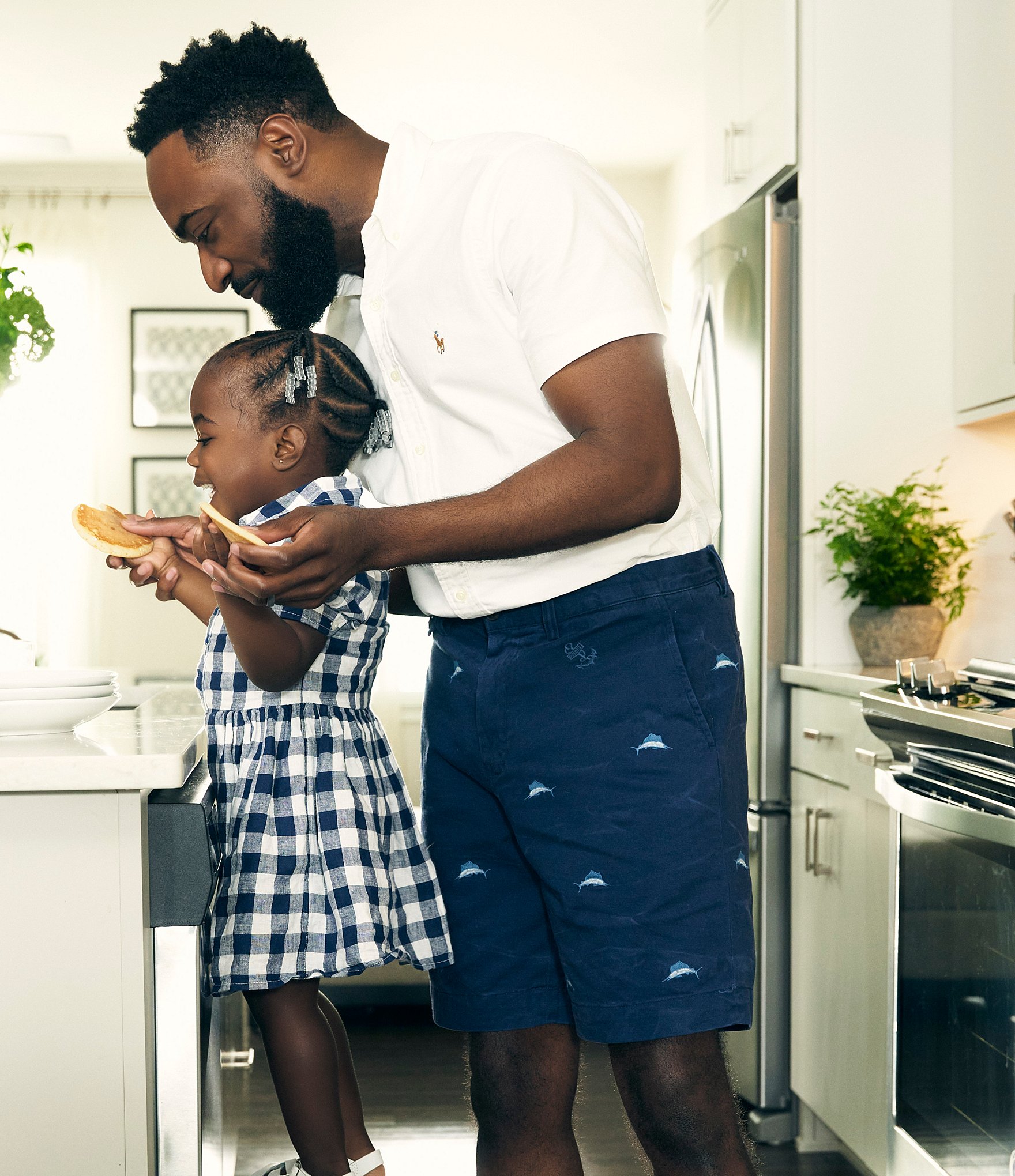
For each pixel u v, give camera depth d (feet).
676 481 2.98
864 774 6.58
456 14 10.88
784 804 7.92
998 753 4.68
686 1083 3.32
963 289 7.60
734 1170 3.32
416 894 3.85
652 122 13.66
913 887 5.63
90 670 3.42
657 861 3.32
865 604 7.59
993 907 4.74
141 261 15.31
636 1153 7.30
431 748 3.96
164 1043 3.10
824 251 7.77
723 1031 3.47
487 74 12.28
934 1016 5.35
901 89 7.79
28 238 15.20
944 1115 5.22
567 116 13.46
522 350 3.27
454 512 2.86
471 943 3.93
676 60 11.92
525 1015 3.89
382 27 11.16
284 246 3.54
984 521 7.79
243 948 3.50
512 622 3.48
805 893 7.55
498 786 3.61
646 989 3.31
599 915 3.37
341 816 3.66
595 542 3.31
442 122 13.65
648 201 15.62
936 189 7.79
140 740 3.24
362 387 4.04
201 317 15.34
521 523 2.85
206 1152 3.50
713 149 9.45
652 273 3.35
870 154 7.80
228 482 3.94
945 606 7.68
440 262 3.30
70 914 3.03
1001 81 7.06
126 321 15.30
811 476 7.77
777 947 7.88
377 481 4.14
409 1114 8.02
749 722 8.08
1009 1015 4.58
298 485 3.95
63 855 3.02
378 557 2.84
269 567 2.64
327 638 3.67
